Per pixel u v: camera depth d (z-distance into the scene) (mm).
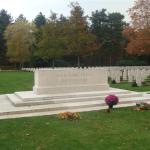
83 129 11000
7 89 23781
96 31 67312
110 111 14055
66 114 12758
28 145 9289
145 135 10172
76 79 17875
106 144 9273
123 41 65250
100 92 17734
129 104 16078
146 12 43281
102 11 68250
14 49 65938
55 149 8922
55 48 53812
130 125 11508
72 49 50250
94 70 18312
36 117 13164
